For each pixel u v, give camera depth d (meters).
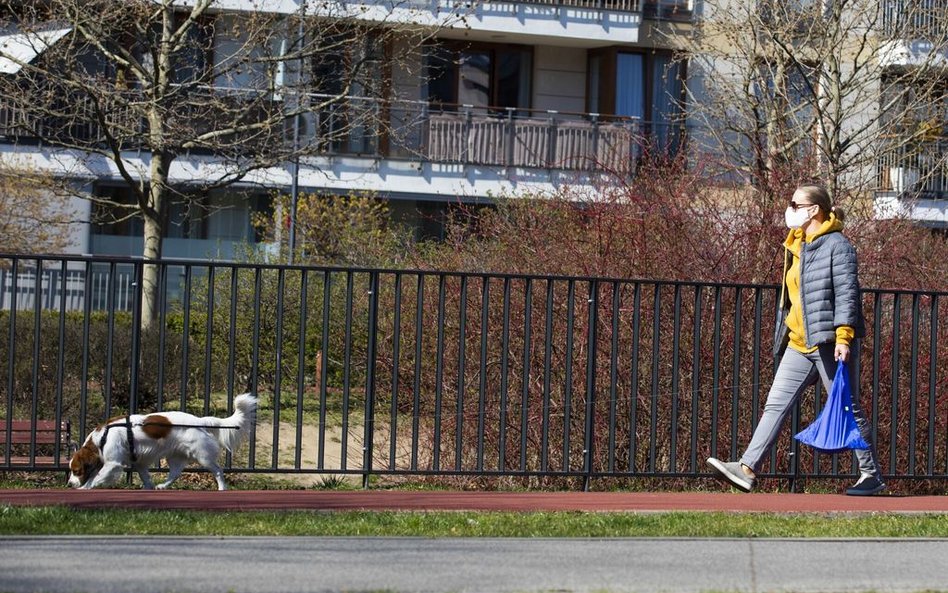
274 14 22.23
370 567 6.44
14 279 9.29
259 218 28.73
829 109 21.06
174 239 30.70
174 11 22.70
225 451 10.27
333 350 17.84
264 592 5.82
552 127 30.52
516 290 11.72
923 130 20.06
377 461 12.69
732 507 8.67
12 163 26.00
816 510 8.60
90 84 20.30
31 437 9.52
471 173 30.45
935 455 11.16
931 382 10.10
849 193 15.23
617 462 11.13
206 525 7.40
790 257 9.17
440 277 9.66
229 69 21.36
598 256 11.95
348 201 28.84
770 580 6.37
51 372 14.13
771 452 10.17
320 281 18.48
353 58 22.98
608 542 7.30
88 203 29.41
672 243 12.03
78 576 6.05
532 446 11.34
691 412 10.59
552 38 31.47
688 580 6.31
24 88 21.52
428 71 31.44
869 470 9.36
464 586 6.05
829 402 8.90
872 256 12.88
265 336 18.39
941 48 20.16
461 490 10.73
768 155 17.55
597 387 11.09
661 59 31.94
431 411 12.07
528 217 13.45
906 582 6.39
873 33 21.23
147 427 9.78
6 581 5.91
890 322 11.37
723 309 11.16
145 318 20.41
